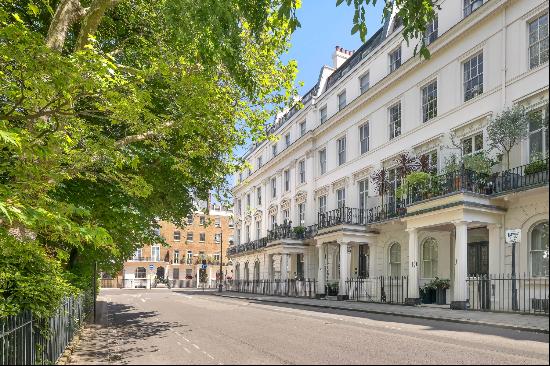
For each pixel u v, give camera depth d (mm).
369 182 26188
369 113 26609
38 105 6410
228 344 8844
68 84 6152
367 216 25359
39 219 5664
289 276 36594
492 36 18203
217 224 75812
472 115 18891
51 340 6801
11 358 5164
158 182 13180
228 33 9688
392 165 24016
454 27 19766
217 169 14742
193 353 7871
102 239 6402
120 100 7176
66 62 5836
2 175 8133
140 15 12227
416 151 22203
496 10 17844
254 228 46875
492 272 17000
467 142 19297
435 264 20672
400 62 24375
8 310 5602
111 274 19188
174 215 15758
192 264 73188
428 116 21953
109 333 11227
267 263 40594
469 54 19359
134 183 8734
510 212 16609
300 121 36594
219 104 11562
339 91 30703
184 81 9430
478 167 16969
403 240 22750
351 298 25109
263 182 44406
